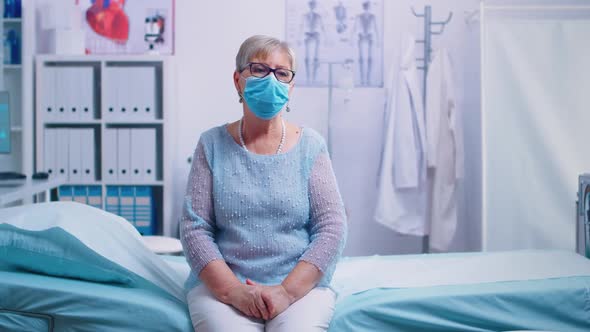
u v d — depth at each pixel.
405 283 1.56
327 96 3.50
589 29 2.83
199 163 1.53
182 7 3.50
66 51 3.37
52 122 3.29
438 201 3.19
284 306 1.32
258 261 1.44
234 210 1.46
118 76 3.26
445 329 1.46
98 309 1.36
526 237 2.88
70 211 1.54
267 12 3.49
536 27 2.86
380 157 3.51
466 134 3.42
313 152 1.53
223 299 1.34
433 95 3.17
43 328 1.37
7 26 3.35
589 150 2.83
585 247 2.01
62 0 3.49
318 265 1.40
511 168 2.88
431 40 3.45
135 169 3.29
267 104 1.45
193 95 3.53
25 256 1.46
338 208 1.50
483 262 1.74
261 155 1.49
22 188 2.44
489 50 2.88
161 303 1.39
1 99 2.85
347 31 3.47
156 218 3.49
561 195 2.85
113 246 1.50
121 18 3.49
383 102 3.49
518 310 1.47
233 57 3.51
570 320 1.49
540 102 2.85
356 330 1.41
